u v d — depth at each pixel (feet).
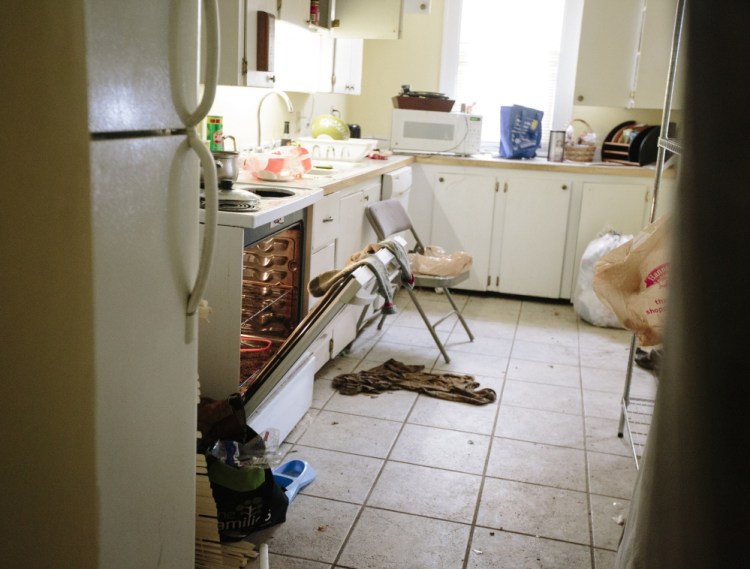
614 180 15.61
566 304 16.56
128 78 3.74
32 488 3.95
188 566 5.20
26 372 3.81
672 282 1.65
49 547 4.00
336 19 12.92
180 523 4.99
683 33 1.59
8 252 3.68
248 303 9.89
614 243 14.79
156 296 4.29
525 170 15.92
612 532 7.47
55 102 3.45
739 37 1.40
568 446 9.40
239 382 8.12
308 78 12.71
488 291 16.90
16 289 3.72
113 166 3.68
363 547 7.03
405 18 17.97
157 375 4.42
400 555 6.93
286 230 9.50
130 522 4.26
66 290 3.64
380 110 18.40
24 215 3.62
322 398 10.52
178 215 4.49
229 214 7.68
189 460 5.04
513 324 14.75
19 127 3.53
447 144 16.35
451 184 16.35
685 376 1.60
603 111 17.44
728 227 1.42
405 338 13.47
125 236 3.86
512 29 17.71
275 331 9.93
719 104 1.44
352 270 8.05
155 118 4.06
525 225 16.16
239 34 9.25
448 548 7.08
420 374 11.51
